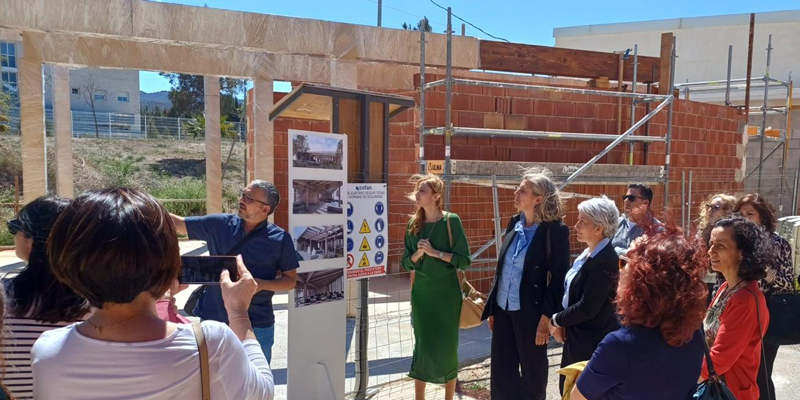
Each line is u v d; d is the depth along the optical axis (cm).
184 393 130
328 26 655
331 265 352
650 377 185
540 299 350
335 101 370
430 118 662
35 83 643
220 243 314
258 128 764
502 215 763
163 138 2797
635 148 786
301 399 343
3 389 141
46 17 564
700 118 854
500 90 701
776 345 314
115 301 128
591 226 312
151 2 598
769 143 1298
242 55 752
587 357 313
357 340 407
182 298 687
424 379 396
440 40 696
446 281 393
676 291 184
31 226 192
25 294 185
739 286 254
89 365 127
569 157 744
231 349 140
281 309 680
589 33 1791
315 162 339
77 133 2666
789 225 628
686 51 1625
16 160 1958
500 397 369
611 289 303
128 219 127
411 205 791
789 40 1487
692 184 847
